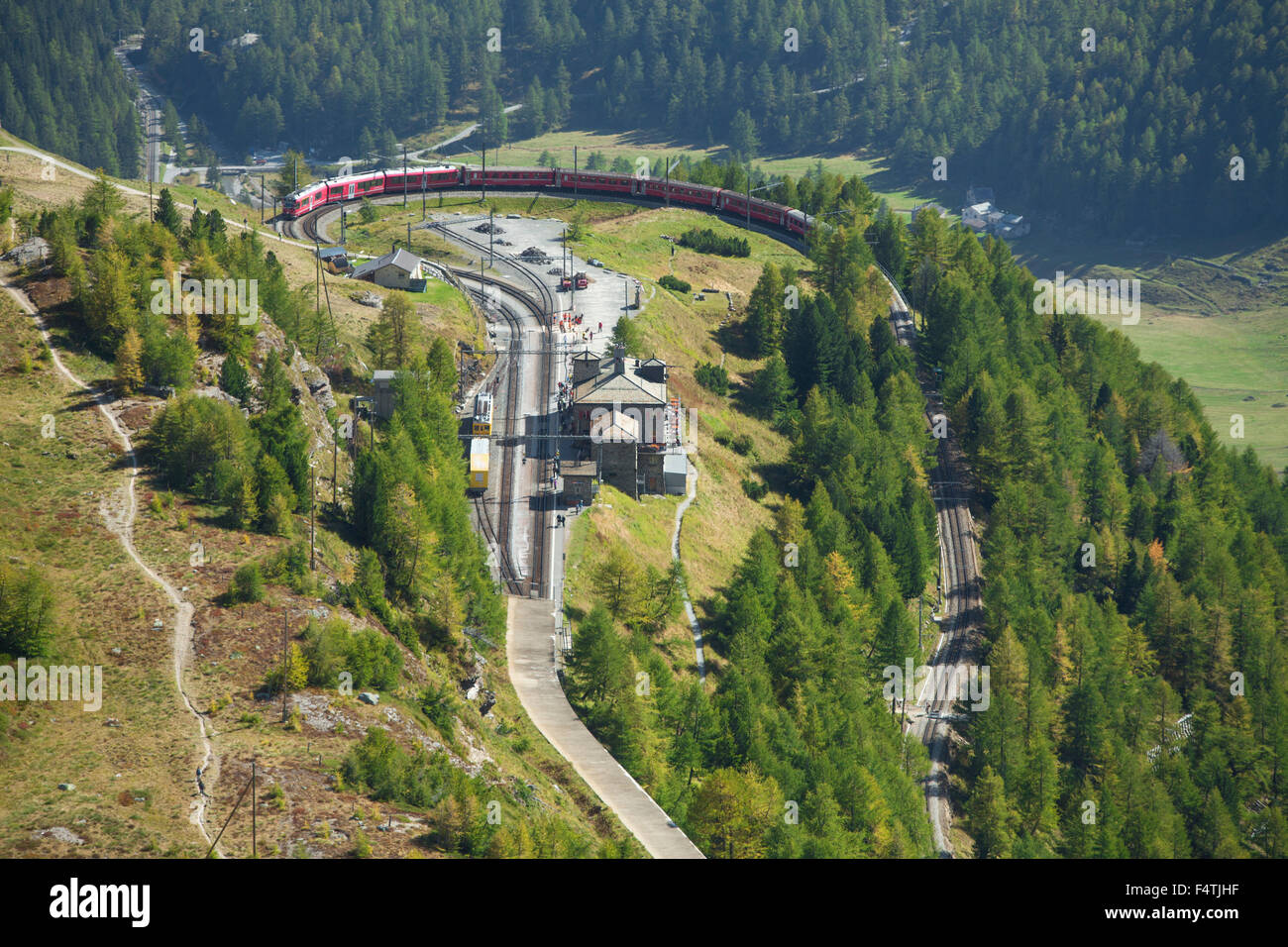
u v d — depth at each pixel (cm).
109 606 15125
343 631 14962
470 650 17162
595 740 16650
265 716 13875
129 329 18862
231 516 17150
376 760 13300
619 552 19362
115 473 17400
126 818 12175
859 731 19100
